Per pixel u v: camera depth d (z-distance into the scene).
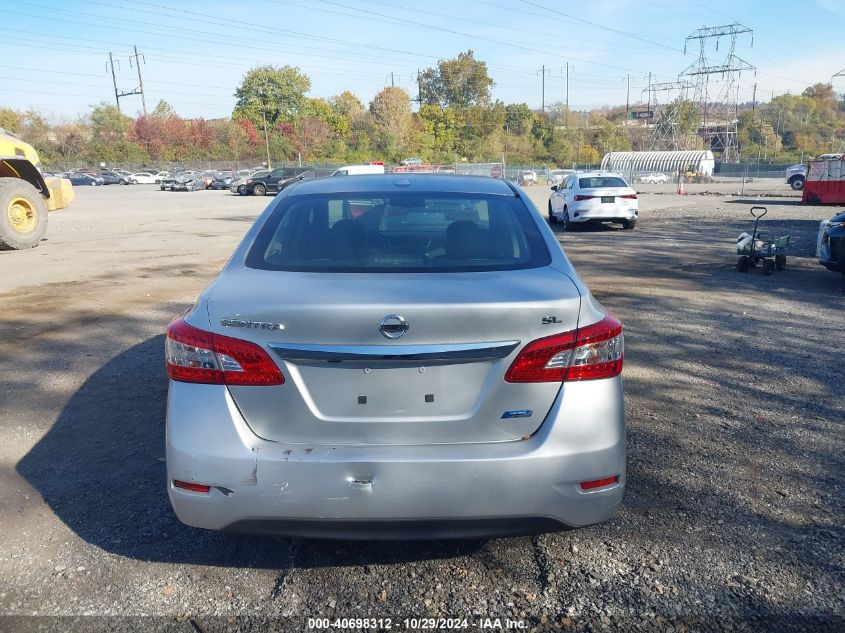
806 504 3.48
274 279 2.83
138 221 21.72
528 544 3.14
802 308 8.00
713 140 131.62
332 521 2.54
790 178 40.59
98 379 5.47
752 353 6.15
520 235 3.25
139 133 87.25
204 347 2.59
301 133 86.56
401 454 2.51
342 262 3.02
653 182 58.94
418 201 3.49
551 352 2.57
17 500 3.55
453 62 107.06
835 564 2.96
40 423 4.59
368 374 2.54
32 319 7.54
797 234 15.74
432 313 2.49
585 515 2.63
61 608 2.69
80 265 11.65
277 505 2.53
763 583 2.84
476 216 3.38
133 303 8.37
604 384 2.64
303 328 2.51
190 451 2.56
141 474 3.85
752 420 4.59
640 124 158.25
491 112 99.56
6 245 13.49
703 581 2.85
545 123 110.75
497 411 2.57
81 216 23.92
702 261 11.79
